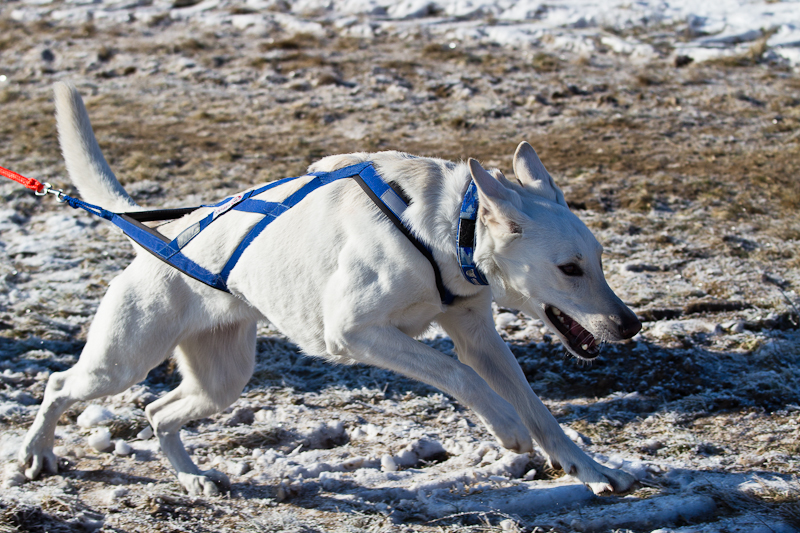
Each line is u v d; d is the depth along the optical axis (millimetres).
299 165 10844
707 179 9883
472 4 19859
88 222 8883
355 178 3793
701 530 3402
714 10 18703
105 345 4012
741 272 7219
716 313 6379
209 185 10062
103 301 4133
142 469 4293
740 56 16078
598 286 3500
